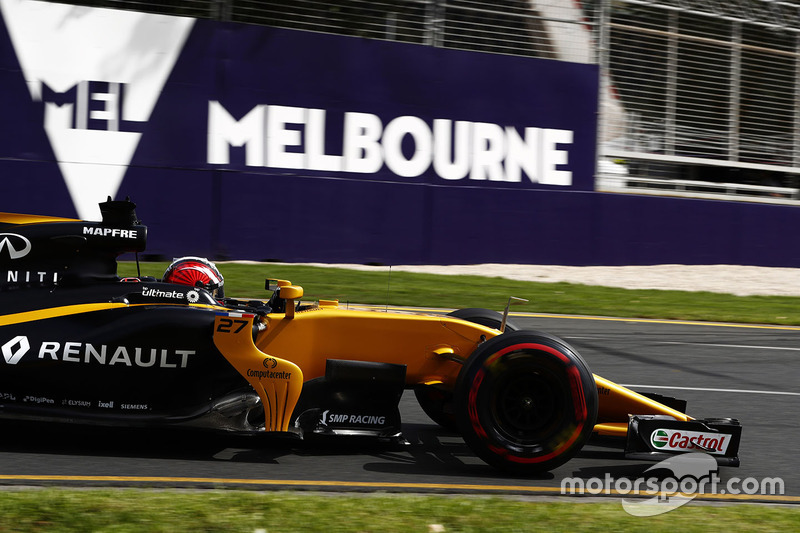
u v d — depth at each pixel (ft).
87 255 54.03
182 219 157.28
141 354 51.03
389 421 54.03
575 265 177.88
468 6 177.27
